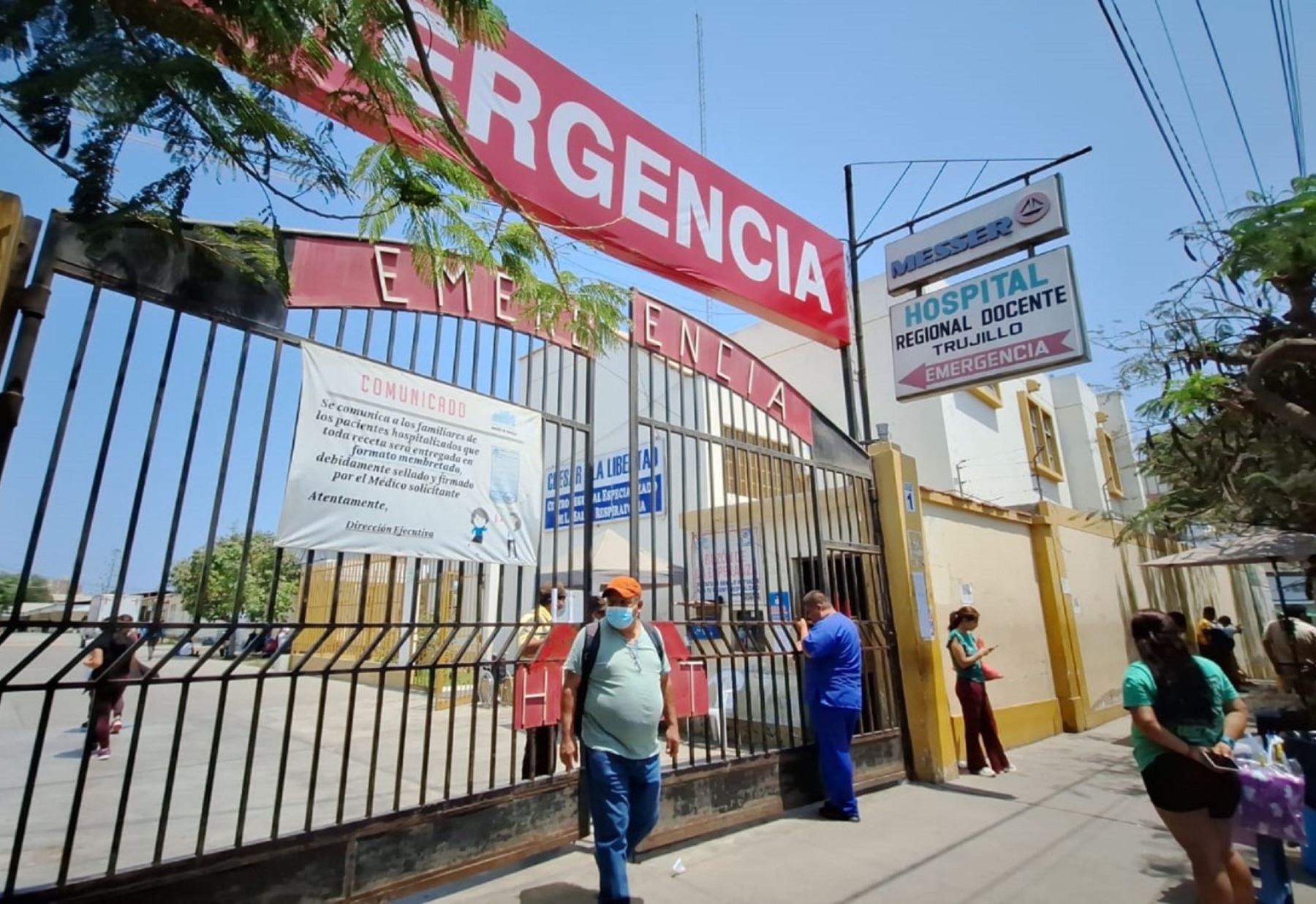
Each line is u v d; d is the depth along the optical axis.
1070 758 8.14
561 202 5.36
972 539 9.08
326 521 3.47
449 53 4.76
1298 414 5.95
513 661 4.24
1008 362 7.55
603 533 9.07
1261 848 3.88
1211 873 3.29
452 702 3.90
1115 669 11.80
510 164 5.02
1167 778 3.39
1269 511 10.80
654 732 3.81
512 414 4.41
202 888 2.88
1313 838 4.62
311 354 3.55
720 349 6.05
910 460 7.79
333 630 3.41
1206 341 7.55
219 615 4.96
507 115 5.06
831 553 6.71
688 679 5.00
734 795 5.20
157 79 1.69
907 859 4.59
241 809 3.04
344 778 3.38
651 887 4.06
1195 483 10.52
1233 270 6.51
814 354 14.51
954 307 8.10
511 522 4.30
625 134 6.00
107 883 2.64
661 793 4.70
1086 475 17.97
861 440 8.02
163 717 11.65
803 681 6.12
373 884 3.40
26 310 2.72
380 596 7.93
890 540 7.34
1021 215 7.73
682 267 6.34
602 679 3.78
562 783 4.33
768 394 6.46
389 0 2.12
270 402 3.39
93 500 2.78
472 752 3.91
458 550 4.00
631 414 5.11
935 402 12.74
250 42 1.92
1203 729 3.34
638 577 4.89
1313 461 8.16
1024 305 7.54
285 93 2.25
